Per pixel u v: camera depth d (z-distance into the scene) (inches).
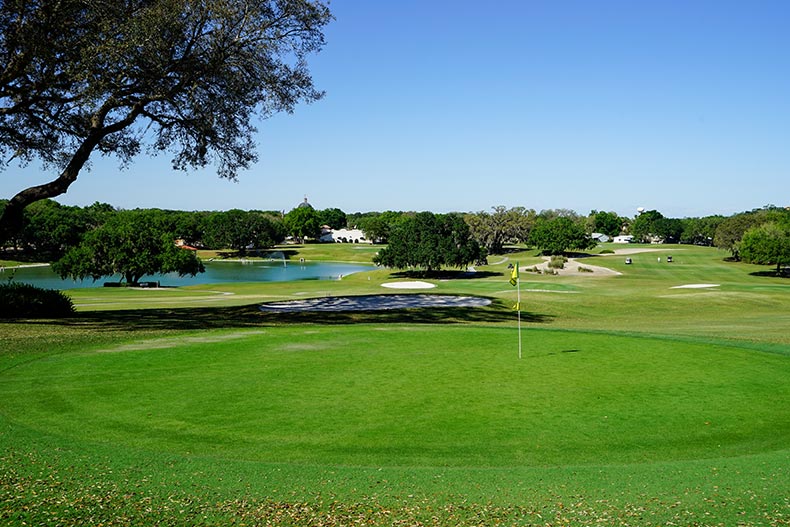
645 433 409.7
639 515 271.6
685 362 646.5
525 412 457.1
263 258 5910.4
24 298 1064.2
